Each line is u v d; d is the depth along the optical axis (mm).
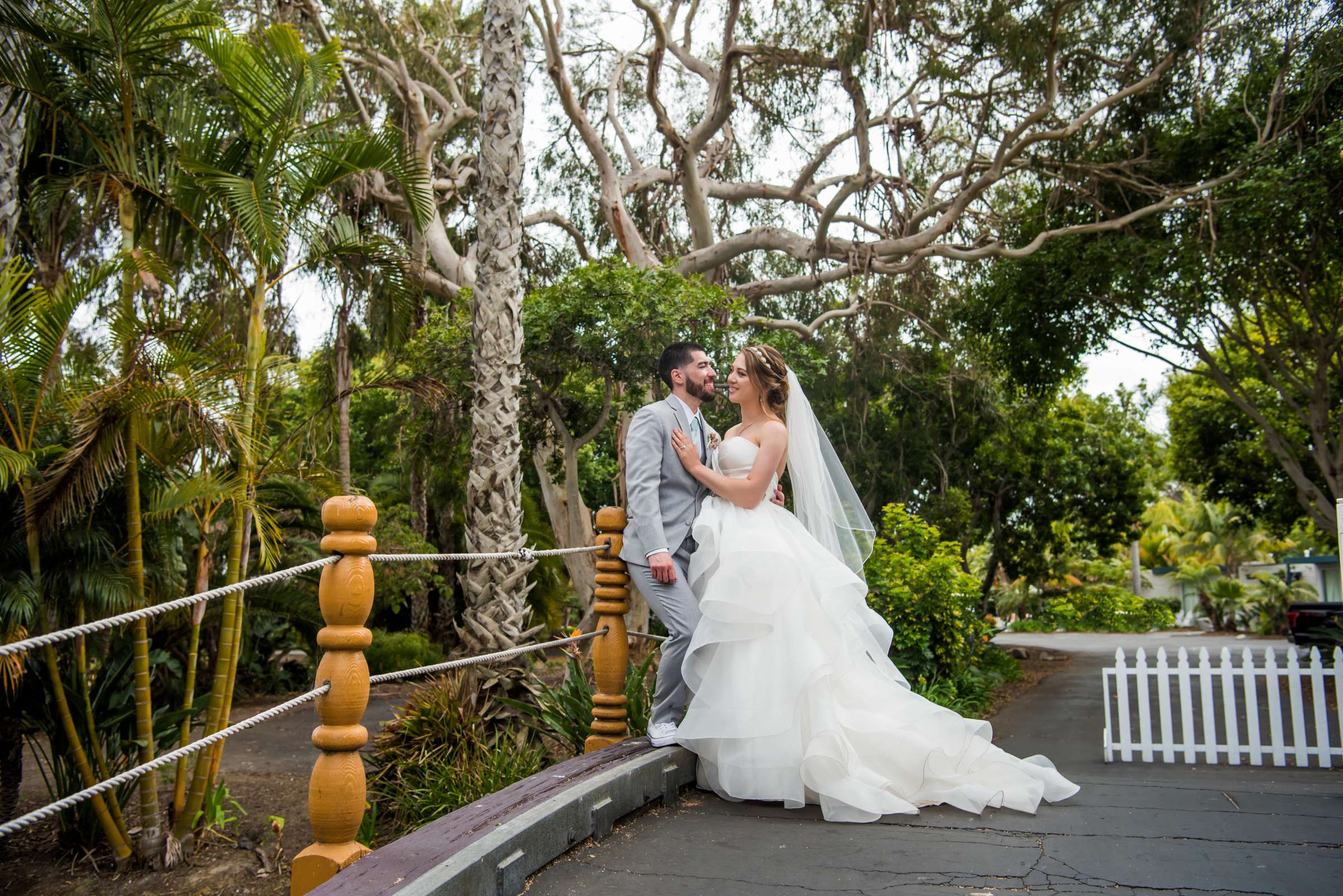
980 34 16172
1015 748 9117
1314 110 16125
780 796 3840
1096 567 50188
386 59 18250
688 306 13297
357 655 3043
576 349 13180
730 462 4406
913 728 3990
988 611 29203
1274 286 17031
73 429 6441
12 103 7312
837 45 16328
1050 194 19188
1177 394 24188
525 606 8398
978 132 18078
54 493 6469
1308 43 15898
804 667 3852
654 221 21516
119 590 7129
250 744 12055
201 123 7750
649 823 3676
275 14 15141
